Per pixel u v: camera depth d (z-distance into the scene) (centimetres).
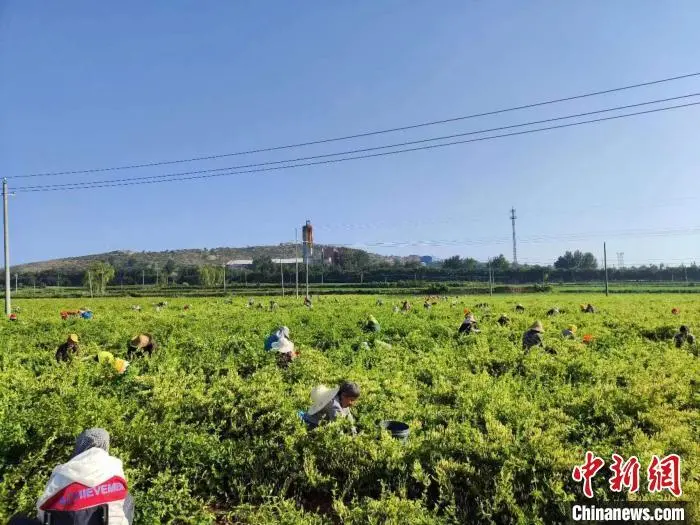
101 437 489
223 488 731
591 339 1791
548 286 8800
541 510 623
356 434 764
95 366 1151
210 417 888
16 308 4275
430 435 769
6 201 3678
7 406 852
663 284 10044
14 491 654
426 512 613
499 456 680
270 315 2877
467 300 5462
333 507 663
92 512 439
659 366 1266
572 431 805
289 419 817
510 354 1421
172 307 4528
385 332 2197
